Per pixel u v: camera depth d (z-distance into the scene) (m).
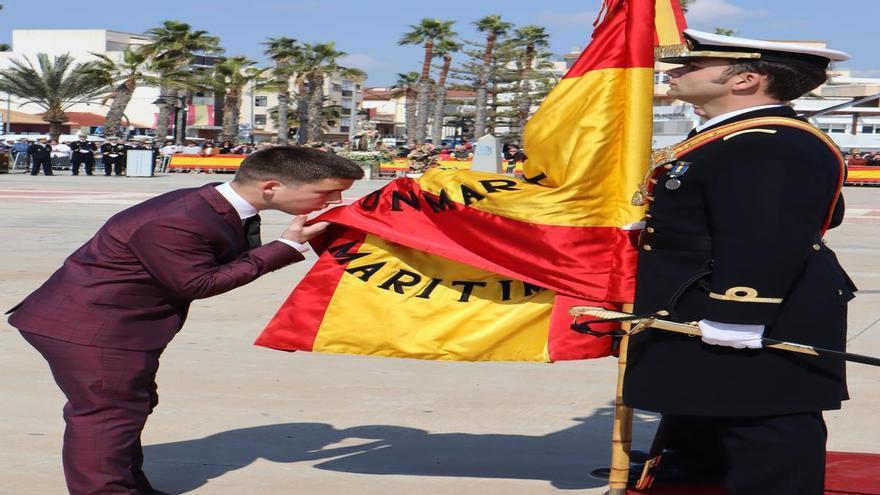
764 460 2.83
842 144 49.53
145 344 3.49
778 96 2.90
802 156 2.69
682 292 2.84
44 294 3.51
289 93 81.12
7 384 5.67
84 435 3.44
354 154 38.56
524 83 73.56
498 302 3.59
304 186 3.53
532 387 5.82
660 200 2.93
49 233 14.87
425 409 5.30
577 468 4.30
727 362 2.80
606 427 4.99
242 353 6.66
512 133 75.38
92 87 65.81
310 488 4.00
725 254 2.68
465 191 3.59
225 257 3.53
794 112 2.90
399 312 3.64
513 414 5.22
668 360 2.88
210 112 98.00
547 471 4.26
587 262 3.47
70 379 3.45
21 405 5.22
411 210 3.64
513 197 3.53
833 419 5.12
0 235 14.48
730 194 2.71
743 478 2.88
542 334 3.55
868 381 5.99
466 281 3.63
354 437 4.75
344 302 3.68
